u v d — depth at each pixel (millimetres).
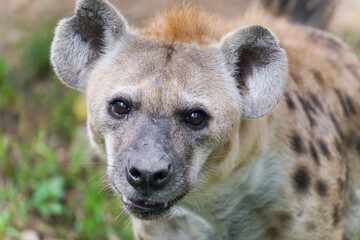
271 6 5367
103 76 3693
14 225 5316
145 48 3664
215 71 3656
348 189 4457
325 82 4480
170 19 3840
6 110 6484
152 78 3516
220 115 3580
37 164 5883
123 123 3553
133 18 6828
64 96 6605
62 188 5625
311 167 4012
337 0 6590
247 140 3787
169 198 3477
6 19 7453
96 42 3877
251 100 3725
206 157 3641
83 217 5473
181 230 4199
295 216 3984
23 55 6895
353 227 4707
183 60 3598
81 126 6203
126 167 3391
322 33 5004
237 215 4066
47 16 7285
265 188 3943
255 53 3688
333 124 4328
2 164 5832
